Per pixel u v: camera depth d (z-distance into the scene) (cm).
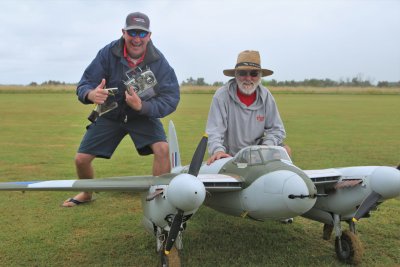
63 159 1144
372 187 446
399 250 507
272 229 594
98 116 604
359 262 462
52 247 519
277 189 419
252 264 468
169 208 418
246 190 452
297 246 527
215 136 594
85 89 584
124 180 471
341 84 10362
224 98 614
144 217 476
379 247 517
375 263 468
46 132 1767
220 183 449
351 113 2850
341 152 1255
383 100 4759
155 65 613
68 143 1459
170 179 440
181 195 381
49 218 631
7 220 619
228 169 499
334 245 528
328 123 2189
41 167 1028
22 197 748
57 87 6969
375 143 1455
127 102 572
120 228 591
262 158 467
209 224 617
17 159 1137
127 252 505
